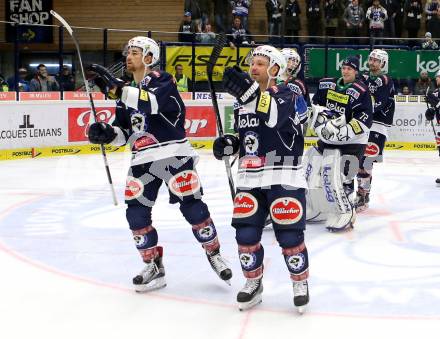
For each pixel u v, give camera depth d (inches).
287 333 136.3
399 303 157.4
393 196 325.7
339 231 241.1
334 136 229.1
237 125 151.4
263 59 144.6
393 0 618.5
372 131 277.0
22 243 221.3
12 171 403.9
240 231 147.9
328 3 622.5
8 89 543.5
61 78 523.5
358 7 617.6
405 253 211.3
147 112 149.5
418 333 136.6
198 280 176.4
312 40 630.5
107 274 182.4
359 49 579.8
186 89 560.7
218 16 640.4
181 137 161.9
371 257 205.6
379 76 272.7
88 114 501.4
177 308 152.6
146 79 154.6
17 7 711.1
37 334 135.7
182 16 726.5
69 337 134.2
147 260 164.1
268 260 199.5
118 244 220.2
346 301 158.7
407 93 569.6
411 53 581.0
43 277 179.0
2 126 446.6
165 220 262.8
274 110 135.4
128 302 156.9
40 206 291.3
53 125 479.5
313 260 201.5
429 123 544.4
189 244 221.8
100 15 732.7
